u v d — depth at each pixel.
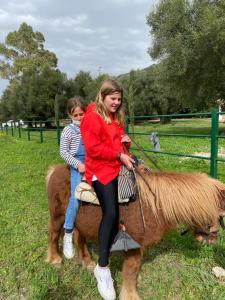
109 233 2.69
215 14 18.69
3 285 3.53
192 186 2.81
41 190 7.00
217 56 20.31
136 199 2.79
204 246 4.05
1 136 23.98
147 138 17.02
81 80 40.09
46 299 3.25
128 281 2.93
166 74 22.25
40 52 53.38
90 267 3.69
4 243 4.48
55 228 3.70
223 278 3.43
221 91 23.28
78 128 3.51
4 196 6.64
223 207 2.87
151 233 2.85
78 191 2.95
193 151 12.28
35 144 17.05
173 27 20.50
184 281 3.40
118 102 2.72
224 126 27.36
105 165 2.70
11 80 51.88
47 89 37.91
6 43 52.53
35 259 4.02
